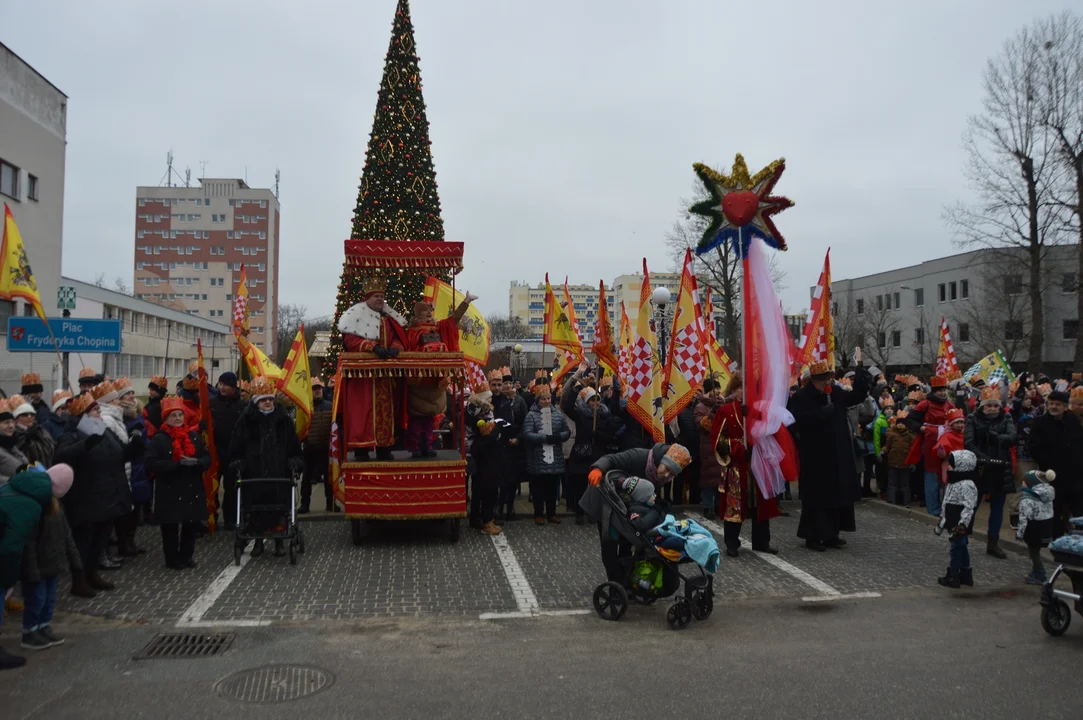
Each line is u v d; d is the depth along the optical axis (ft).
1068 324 136.15
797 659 18.34
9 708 15.42
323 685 16.71
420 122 47.21
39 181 67.21
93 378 32.83
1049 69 89.45
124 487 24.66
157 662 18.15
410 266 33.09
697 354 34.88
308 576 26.08
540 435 34.45
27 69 65.31
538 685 16.67
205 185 309.22
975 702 15.78
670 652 18.86
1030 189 93.35
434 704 15.64
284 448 28.50
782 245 30.53
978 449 28.86
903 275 171.63
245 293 41.93
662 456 22.53
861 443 40.32
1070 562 20.13
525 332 273.13
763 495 29.43
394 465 30.73
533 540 31.81
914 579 26.09
